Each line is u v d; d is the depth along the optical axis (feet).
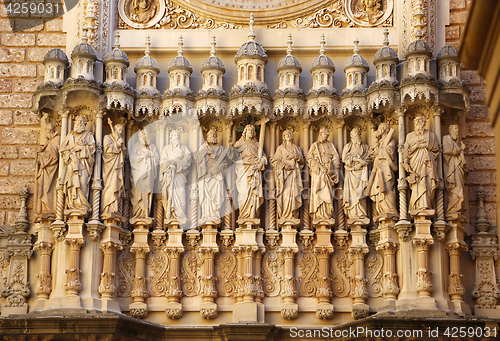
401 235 62.64
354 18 70.33
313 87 66.95
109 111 66.44
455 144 64.54
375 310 63.46
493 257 64.44
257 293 63.46
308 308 63.77
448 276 62.85
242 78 67.05
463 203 64.75
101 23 69.82
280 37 69.82
